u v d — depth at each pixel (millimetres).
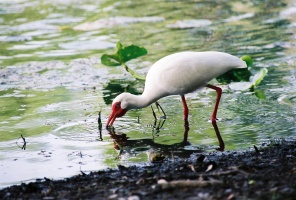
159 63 13227
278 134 11805
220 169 9516
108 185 9141
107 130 12773
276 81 15328
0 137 12531
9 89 15883
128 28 21125
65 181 9688
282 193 7844
